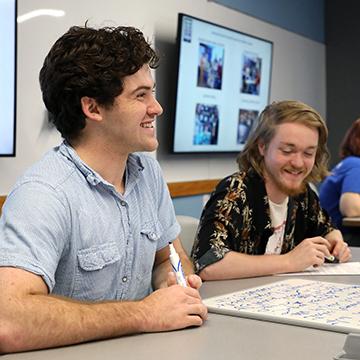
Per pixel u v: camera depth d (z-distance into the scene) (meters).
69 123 1.34
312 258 1.74
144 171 1.54
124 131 1.32
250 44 4.29
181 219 2.14
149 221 1.45
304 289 1.48
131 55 1.30
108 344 1.07
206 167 4.02
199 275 1.65
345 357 1.00
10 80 2.49
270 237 1.92
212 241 1.72
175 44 3.61
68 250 1.26
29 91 2.69
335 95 5.66
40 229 1.17
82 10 2.96
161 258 1.60
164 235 1.59
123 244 1.36
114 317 1.10
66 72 1.30
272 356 1.01
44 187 1.24
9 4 2.47
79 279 1.29
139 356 1.01
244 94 4.27
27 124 2.69
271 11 4.73
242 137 4.30
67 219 1.25
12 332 1.02
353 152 3.79
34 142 2.72
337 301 1.35
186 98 3.65
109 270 1.33
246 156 1.96
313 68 5.48
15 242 1.14
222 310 1.29
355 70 5.55
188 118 3.69
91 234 1.29
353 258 2.00
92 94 1.29
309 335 1.13
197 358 1.00
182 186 3.69
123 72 1.29
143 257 1.42
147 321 1.14
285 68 4.99
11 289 1.07
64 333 1.05
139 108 1.31
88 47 1.30
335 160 5.65
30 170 1.29
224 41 3.98
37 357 1.01
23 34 2.65
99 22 3.06
